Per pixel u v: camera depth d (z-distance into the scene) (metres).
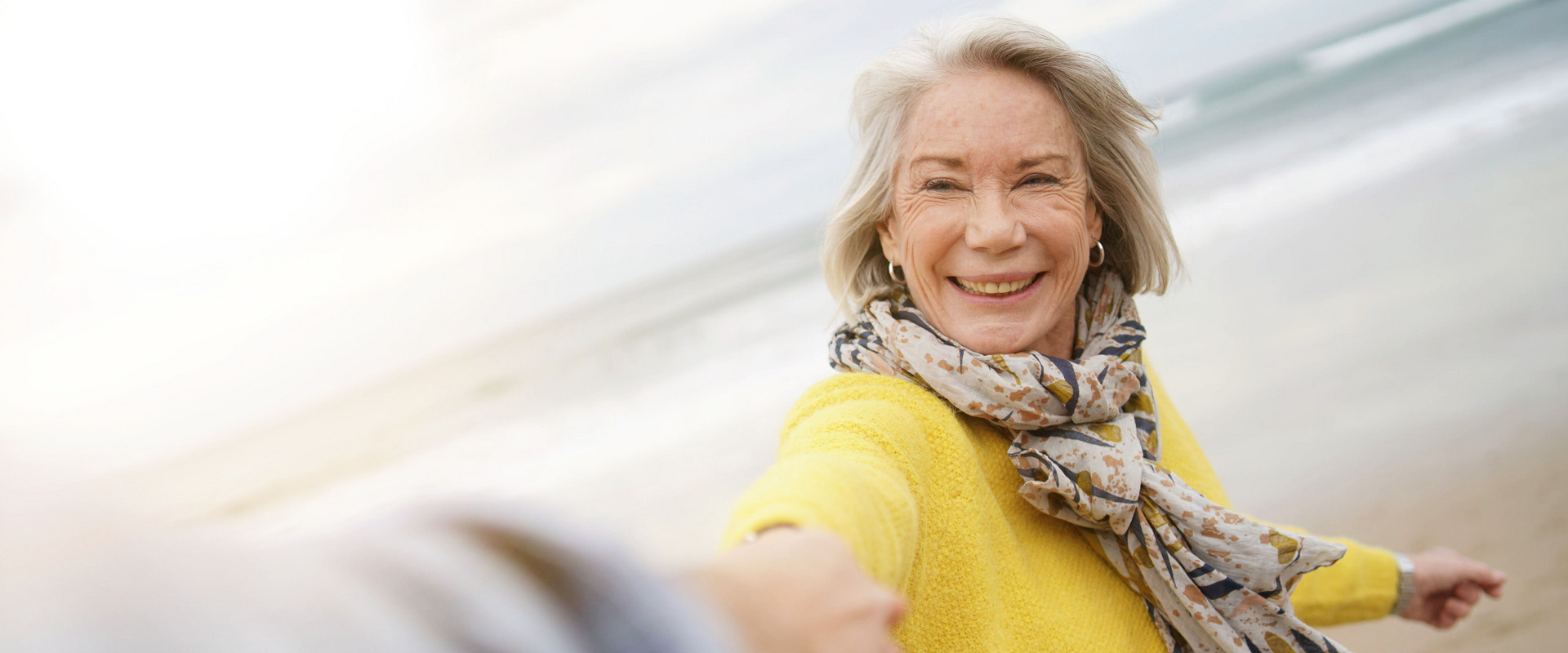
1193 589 1.57
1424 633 3.98
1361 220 11.36
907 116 1.63
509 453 13.76
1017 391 1.54
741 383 13.42
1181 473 1.98
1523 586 4.11
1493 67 20.12
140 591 0.19
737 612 0.65
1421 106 18.56
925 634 1.36
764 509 0.87
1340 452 5.79
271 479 16.88
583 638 0.30
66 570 0.18
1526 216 9.40
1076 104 1.65
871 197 1.68
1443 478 5.18
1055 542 1.64
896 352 1.59
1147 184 1.74
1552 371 6.00
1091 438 1.60
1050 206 1.62
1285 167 17.06
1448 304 7.71
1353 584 2.12
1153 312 9.65
